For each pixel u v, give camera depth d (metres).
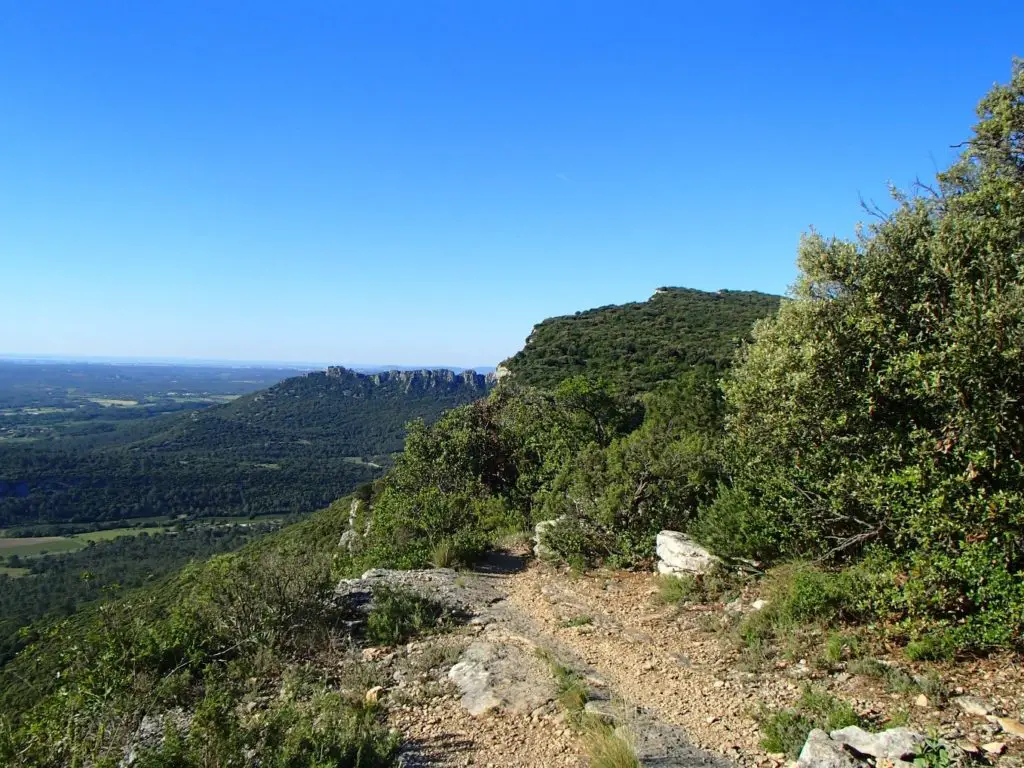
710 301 62.31
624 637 7.97
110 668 6.07
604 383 24.25
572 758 4.85
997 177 7.38
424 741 5.27
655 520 11.66
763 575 8.66
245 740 4.49
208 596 7.78
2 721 4.65
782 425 8.15
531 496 19.69
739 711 5.52
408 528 15.69
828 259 7.96
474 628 8.48
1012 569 5.63
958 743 4.25
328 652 7.52
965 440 5.88
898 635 6.14
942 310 6.64
